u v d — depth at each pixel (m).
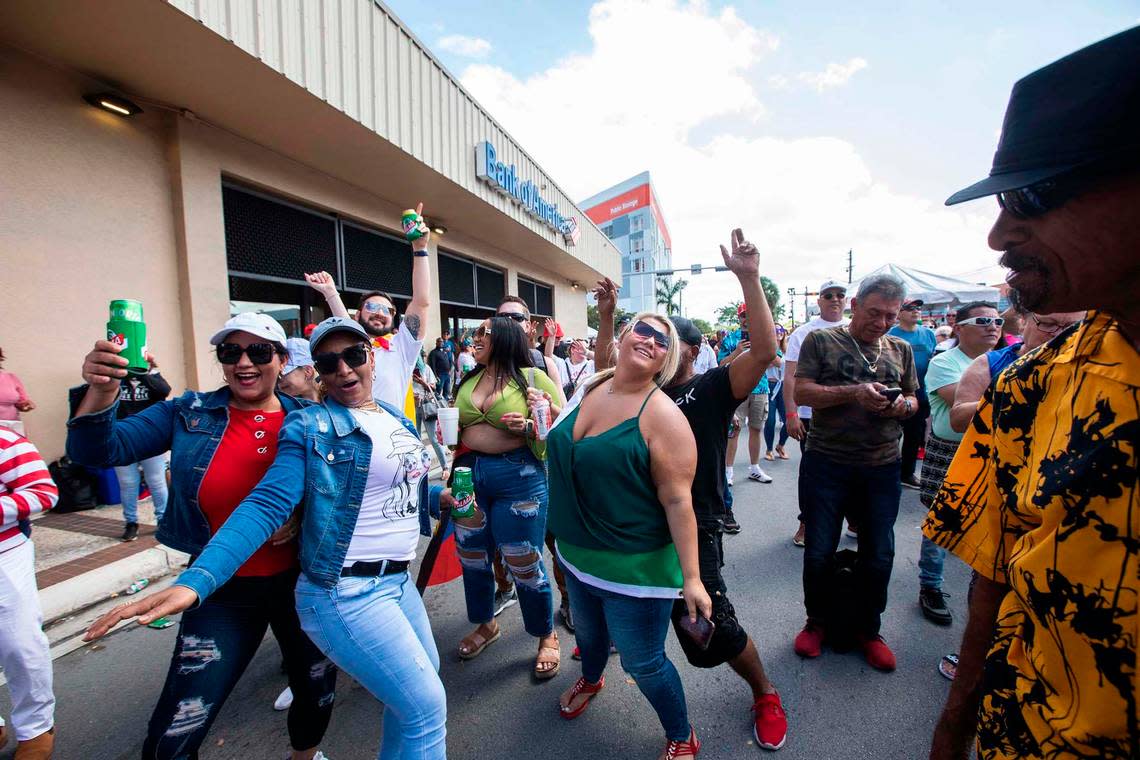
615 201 70.38
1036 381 0.94
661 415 1.67
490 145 9.09
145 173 5.33
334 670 1.83
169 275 5.55
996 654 1.01
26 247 4.48
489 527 2.58
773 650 2.68
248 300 6.94
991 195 0.79
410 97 7.02
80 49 4.45
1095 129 0.67
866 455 2.53
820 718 2.18
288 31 5.05
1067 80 0.69
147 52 4.53
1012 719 0.93
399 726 1.56
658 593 1.69
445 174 7.87
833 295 3.81
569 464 1.79
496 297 13.56
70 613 3.12
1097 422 0.78
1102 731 0.78
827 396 2.53
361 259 8.53
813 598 2.66
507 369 2.56
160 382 3.48
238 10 4.50
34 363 4.53
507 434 2.54
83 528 4.22
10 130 4.37
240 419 1.72
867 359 2.62
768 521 4.63
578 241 15.20
